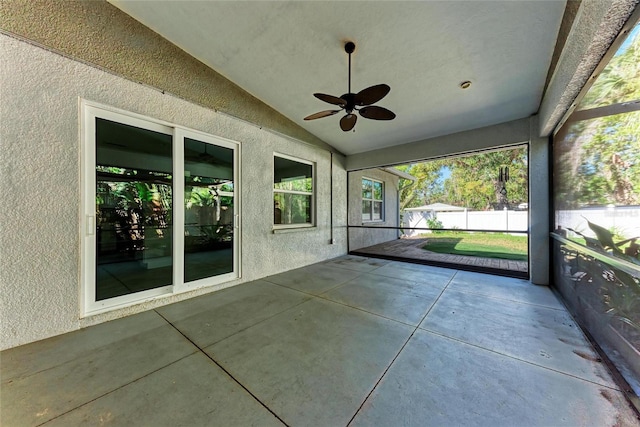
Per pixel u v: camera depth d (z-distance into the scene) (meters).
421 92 3.61
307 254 5.29
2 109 2.04
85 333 2.33
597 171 2.16
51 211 2.26
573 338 2.19
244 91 3.95
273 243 4.48
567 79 2.19
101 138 2.59
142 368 1.80
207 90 3.48
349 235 6.73
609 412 1.37
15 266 2.10
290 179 4.98
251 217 4.09
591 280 2.24
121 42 2.69
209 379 1.68
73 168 2.39
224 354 1.98
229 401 1.49
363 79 3.45
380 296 3.32
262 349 2.05
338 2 2.37
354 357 1.93
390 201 9.77
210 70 3.50
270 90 3.88
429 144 5.14
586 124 2.39
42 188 2.22
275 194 4.66
